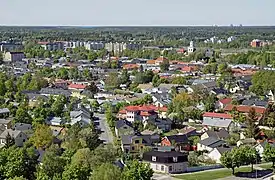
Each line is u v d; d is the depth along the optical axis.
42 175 98.94
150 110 187.62
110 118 181.50
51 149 122.69
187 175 123.56
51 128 160.62
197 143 150.62
